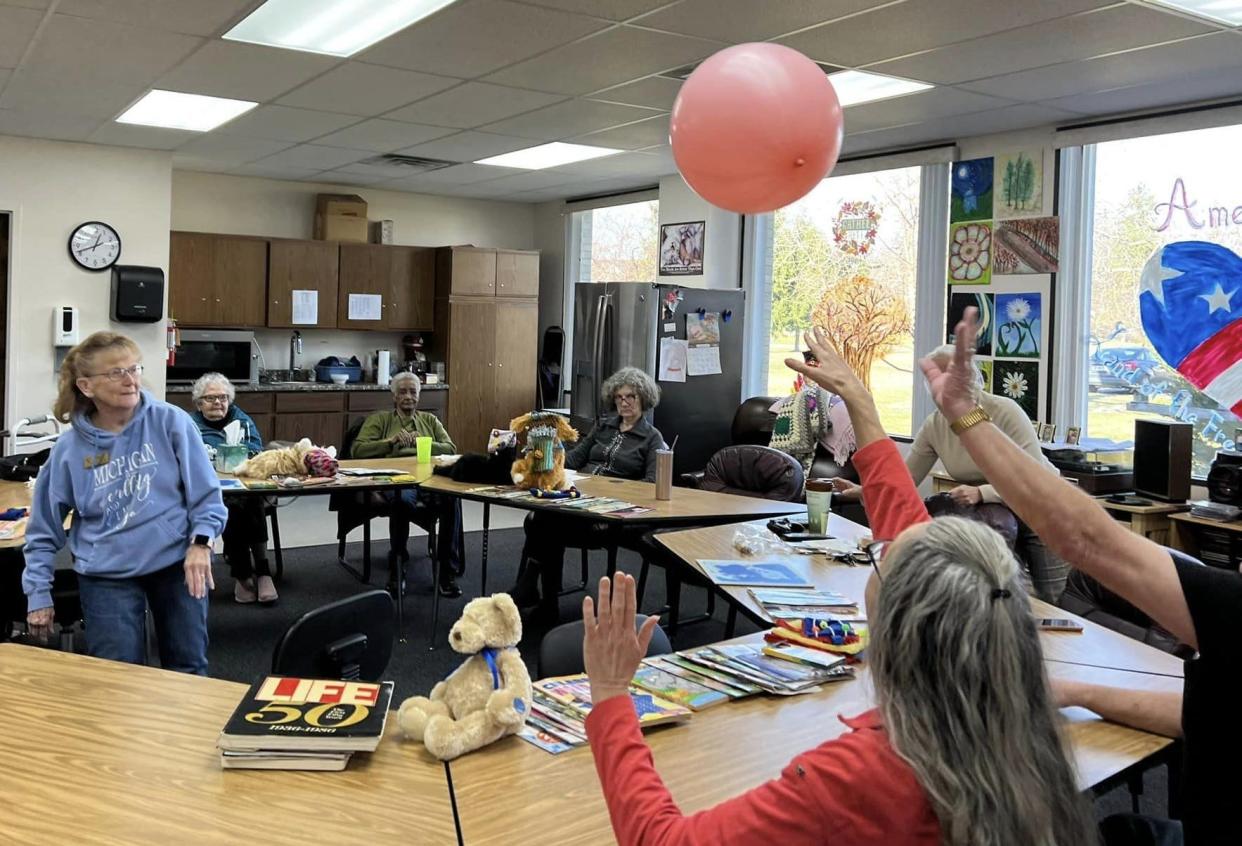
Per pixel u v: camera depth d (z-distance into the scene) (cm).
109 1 396
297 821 141
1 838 133
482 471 448
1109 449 521
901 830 100
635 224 917
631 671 127
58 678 198
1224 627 120
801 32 414
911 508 158
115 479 269
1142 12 376
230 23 424
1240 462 468
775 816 103
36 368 692
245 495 400
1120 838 169
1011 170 591
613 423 529
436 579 454
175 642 280
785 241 755
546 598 466
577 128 632
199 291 831
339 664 216
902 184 664
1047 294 576
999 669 99
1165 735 175
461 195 977
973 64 452
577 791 154
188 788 151
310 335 921
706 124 212
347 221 902
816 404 583
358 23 428
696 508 404
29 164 681
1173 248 525
